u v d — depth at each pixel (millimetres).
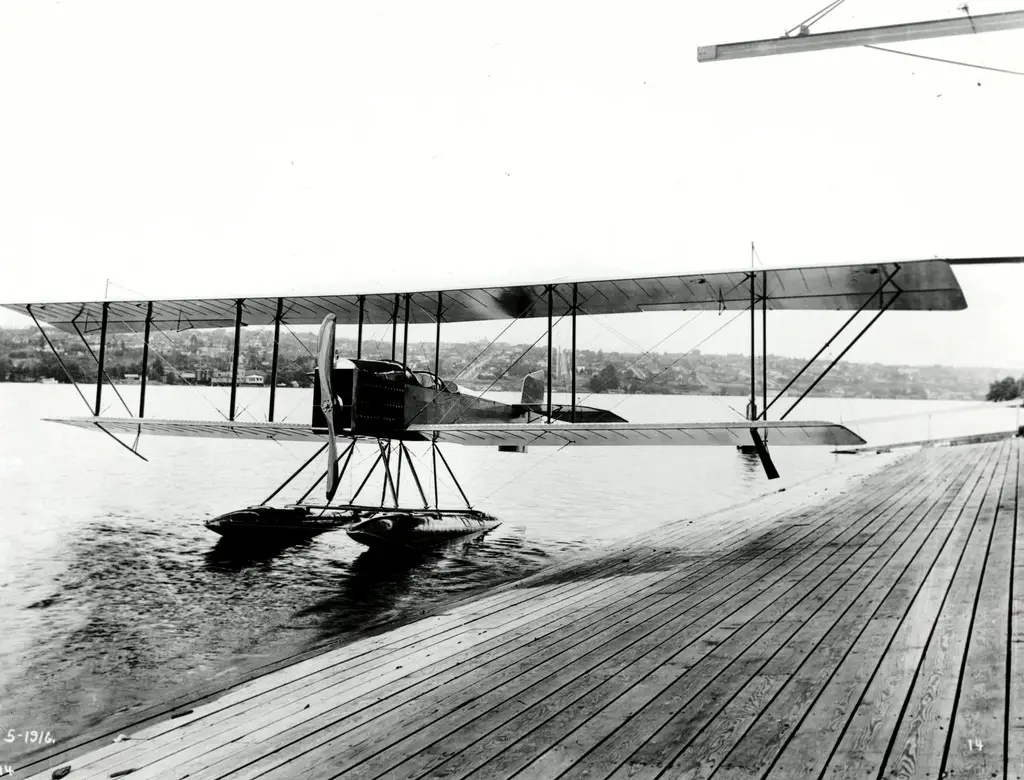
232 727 3350
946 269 8266
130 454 28703
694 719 3035
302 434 11867
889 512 9188
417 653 4410
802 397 8953
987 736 2582
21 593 8031
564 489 21031
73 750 3307
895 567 5797
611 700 3344
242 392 58844
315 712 3477
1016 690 2965
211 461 26719
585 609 5371
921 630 3975
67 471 22078
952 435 39906
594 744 2867
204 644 6266
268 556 10242
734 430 8969
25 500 15820
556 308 12031
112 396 54125
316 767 2834
